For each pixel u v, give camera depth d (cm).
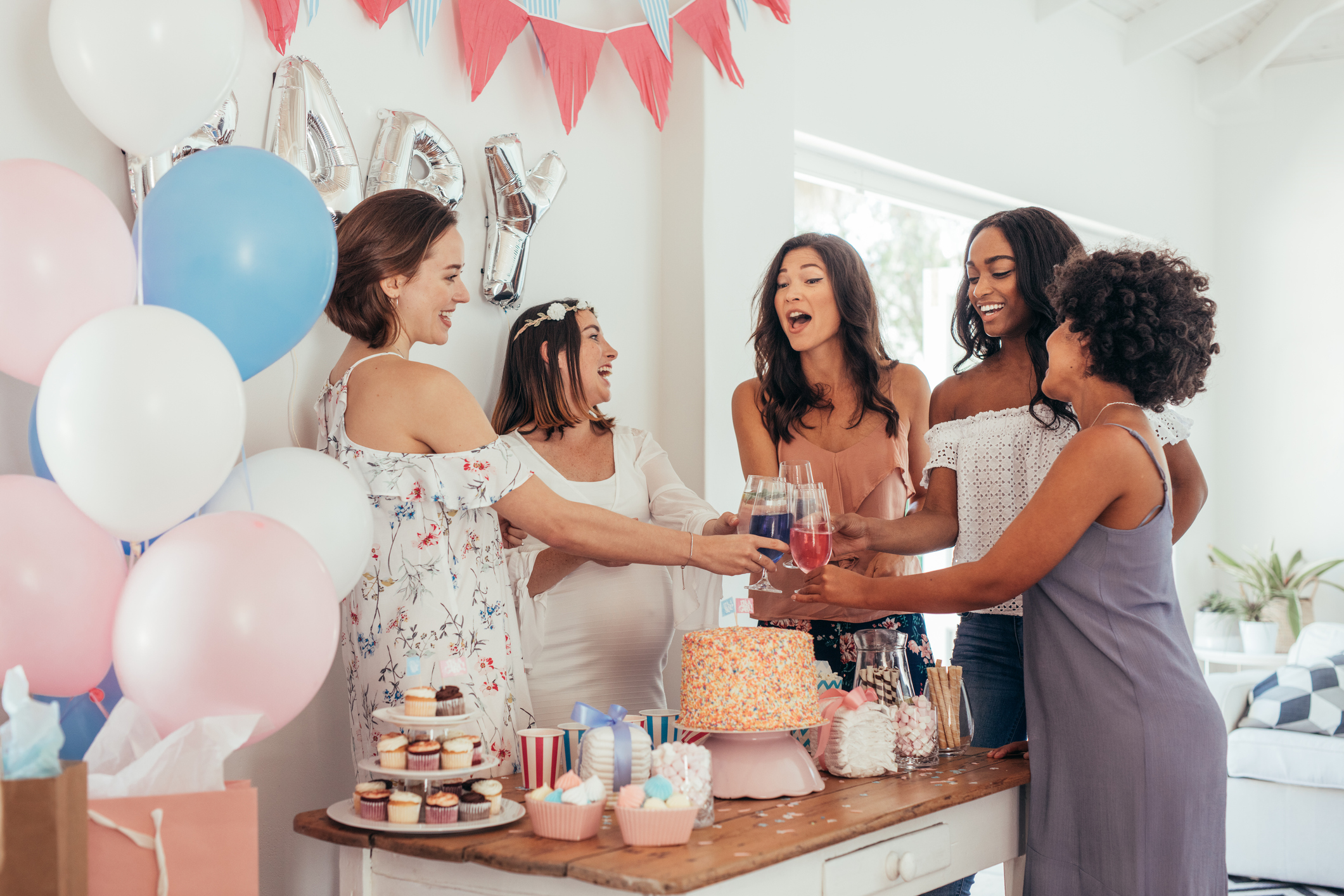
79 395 126
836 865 140
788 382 238
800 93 351
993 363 225
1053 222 213
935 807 155
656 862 124
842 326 235
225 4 150
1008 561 165
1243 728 367
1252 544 560
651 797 133
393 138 223
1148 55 501
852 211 409
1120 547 163
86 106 148
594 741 147
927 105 399
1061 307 172
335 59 223
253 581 126
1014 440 210
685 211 289
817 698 170
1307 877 348
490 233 246
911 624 235
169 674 124
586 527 179
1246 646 489
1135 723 160
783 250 236
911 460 246
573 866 122
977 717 220
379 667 173
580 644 223
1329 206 546
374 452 171
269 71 210
